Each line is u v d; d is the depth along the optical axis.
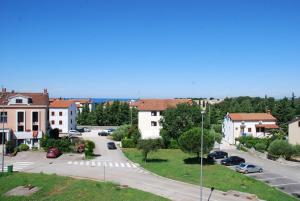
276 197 34.03
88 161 53.44
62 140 62.09
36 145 65.88
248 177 42.88
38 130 68.19
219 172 44.62
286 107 108.50
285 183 41.78
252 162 57.06
